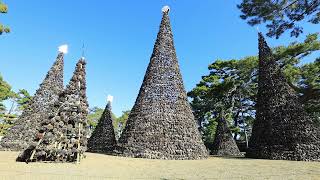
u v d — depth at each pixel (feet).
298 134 62.85
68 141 44.68
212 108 140.87
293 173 33.01
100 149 87.66
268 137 67.62
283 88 69.36
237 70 112.57
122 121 196.65
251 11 46.88
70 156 44.42
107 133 90.12
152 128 64.59
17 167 32.96
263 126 69.92
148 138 63.62
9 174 26.99
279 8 45.96
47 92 73.67
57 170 31.86
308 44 88.58
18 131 68.18
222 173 32.83
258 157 68.18
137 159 56.80
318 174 31.86
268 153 65.92
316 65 91.76
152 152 61.52
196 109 146.30
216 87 112.98
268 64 73.61
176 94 69.21
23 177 25.45
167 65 72.13
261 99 72.79
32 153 40.96
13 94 143.74
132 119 68.90
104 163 43.93
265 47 76.07
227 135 93.76
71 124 46.32
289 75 89.61
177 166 42.34
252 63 103.96
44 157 43.11
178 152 61.67
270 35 49.19
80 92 48.47
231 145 91.91
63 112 46.14
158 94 68.49
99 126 93.66
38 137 43.09
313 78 93.56
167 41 75.46
